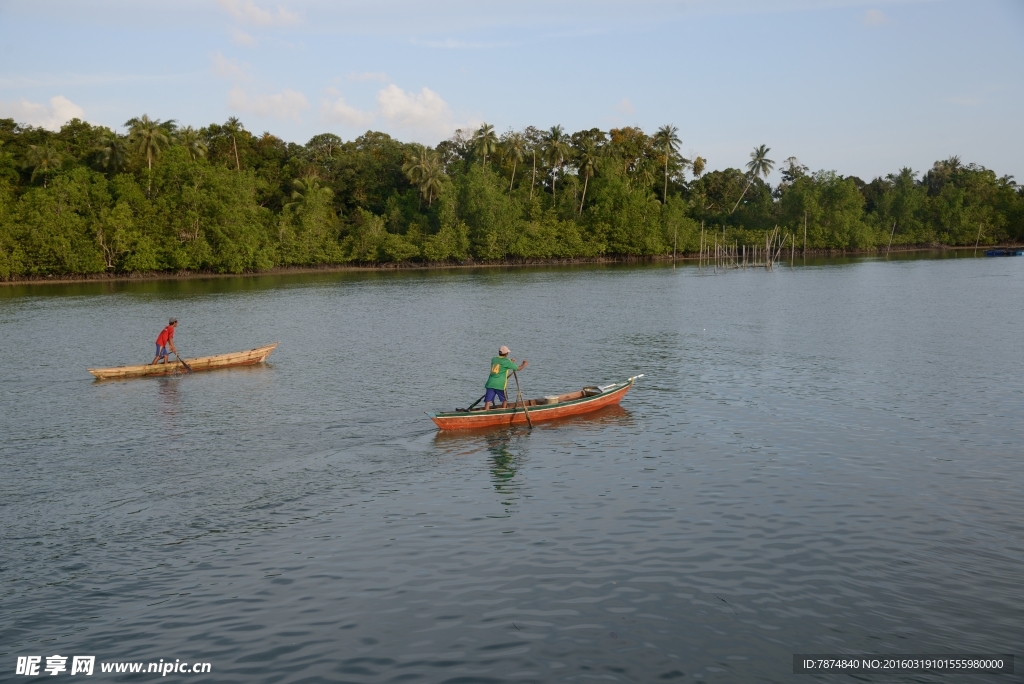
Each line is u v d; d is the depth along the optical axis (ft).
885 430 75.92
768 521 53.78
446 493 61.41
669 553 49.19
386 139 545.44
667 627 40.75
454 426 79.30
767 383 99.45
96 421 86.79
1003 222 595.06
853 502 57.00
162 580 47.39
